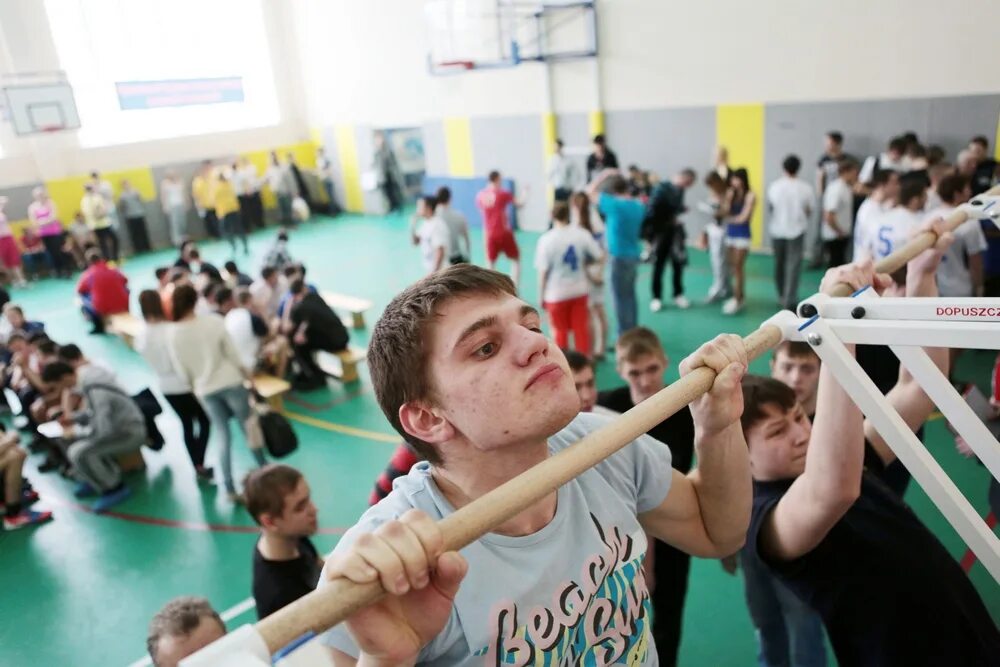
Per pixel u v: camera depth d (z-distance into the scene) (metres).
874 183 5.79
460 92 13.95
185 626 2.29
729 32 9.90
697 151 10.74
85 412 5.69
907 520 1.97
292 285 7.32
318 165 17.58
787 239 7.46
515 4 12.17
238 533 5.05
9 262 13.52
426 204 8.10
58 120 13.98
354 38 15.85
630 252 6.71
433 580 0.84
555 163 11.69
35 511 5.55
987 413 3.35
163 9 16.06
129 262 14.79
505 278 1.14
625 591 1.17
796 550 1.80
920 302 1.30
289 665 2.25
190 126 16.94
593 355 7.09
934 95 8.34
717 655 3.39
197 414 5.64
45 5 13.62
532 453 1.09
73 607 4.47
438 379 1.05
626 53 11.12
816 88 9.29
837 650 1.93
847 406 1.57
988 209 2.00
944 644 1.80
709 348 1.26
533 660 1.04
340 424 6.58
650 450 1.36
